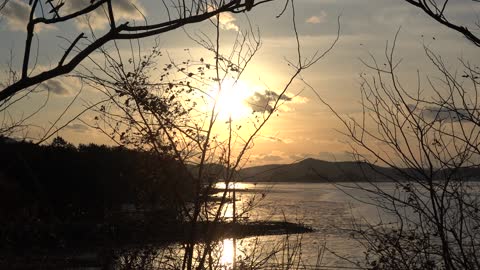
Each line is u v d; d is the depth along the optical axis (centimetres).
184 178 519
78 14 242
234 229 540
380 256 476
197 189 498
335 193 15388
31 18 239
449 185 430
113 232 570
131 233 559
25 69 234
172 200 525
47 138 332
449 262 413
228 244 539
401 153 441
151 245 541
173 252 541
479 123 414
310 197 11362
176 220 530
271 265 563
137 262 545
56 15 241
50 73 235
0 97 231
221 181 511
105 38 241
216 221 507
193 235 500
